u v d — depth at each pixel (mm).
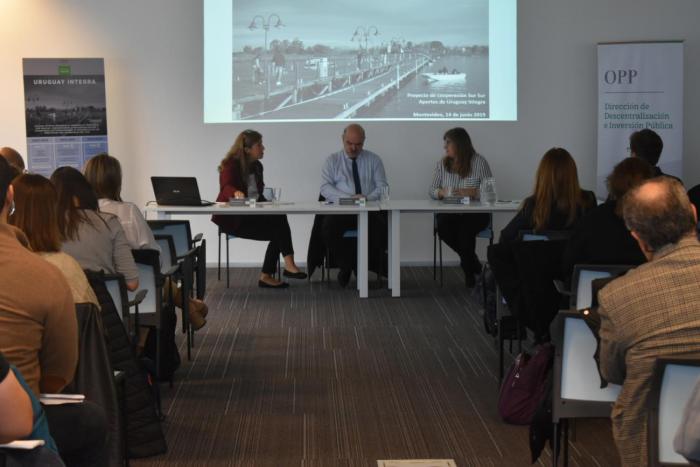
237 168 7273
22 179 2824
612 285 2348
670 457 2211
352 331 5844
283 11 8344
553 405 2881
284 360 5113
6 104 8305
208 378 4738
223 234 8578
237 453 3596
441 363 5020
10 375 1663
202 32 8367
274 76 8383
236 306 6684
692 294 2238
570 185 4812
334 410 4176
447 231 7441
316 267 8055
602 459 3516
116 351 3271
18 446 1705
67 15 8289
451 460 3514
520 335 4484
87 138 8109
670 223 2271
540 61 8406
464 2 8367
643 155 5559
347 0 8352
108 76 8367
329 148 8445
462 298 6953
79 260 3727
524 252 4043
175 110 8414
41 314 2092
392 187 8477
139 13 8328
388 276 7555
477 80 8422
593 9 8367
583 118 8453
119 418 2492
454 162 7473
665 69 8172
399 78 8406
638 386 2283
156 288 4227
